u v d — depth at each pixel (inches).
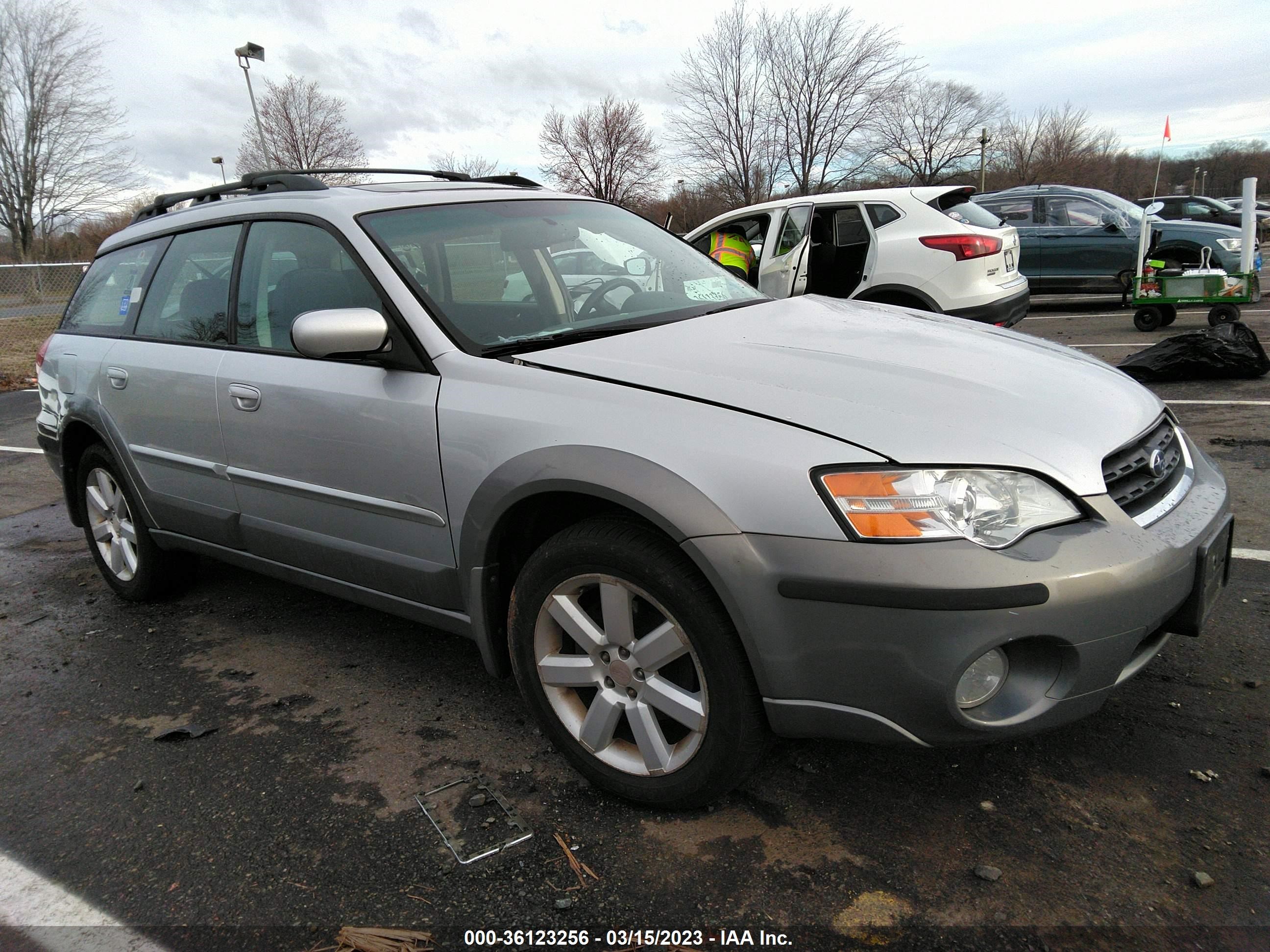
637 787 87.5
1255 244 361.4
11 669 132.0
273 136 1408.7
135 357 136.6
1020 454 76.0
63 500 231.8
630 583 83.4
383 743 104.7
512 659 96.0
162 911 79.4
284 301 116.3
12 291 567.2
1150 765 90.4
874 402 81.0
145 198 1407.5
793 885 77.7
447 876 81.4
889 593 70.8
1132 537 75.9
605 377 89.3
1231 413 227.6
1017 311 282.5
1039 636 71.8
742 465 76.6
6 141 1315.2
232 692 120.0
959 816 85.1
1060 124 2112.5
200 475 128.0
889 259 276.4
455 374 96.9
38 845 89.7
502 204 124.6
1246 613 120.3
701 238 327.0
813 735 78.3
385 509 103.4
